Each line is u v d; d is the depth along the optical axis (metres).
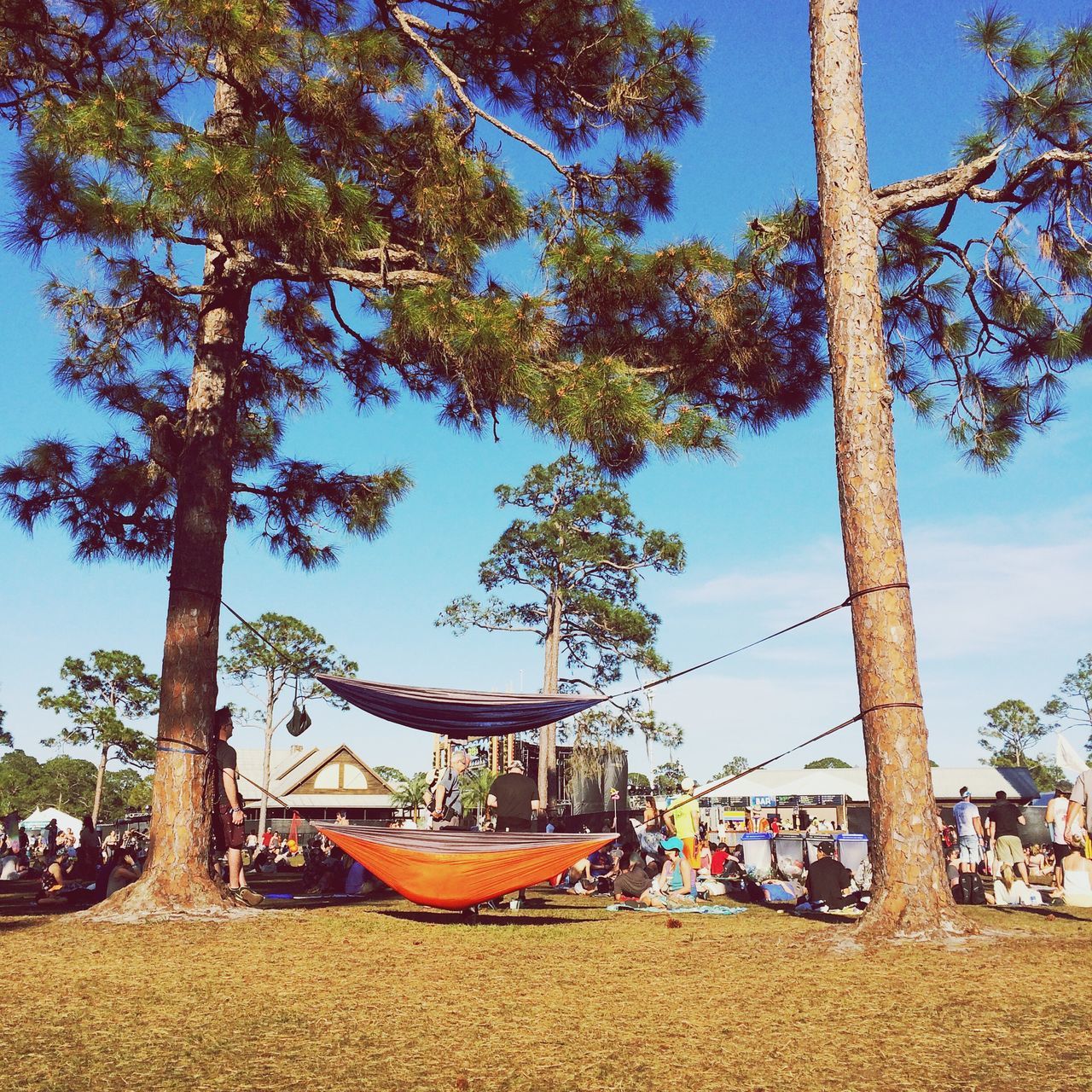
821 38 8.17
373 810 64.88
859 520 7.34
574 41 10.48
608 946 6.58
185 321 10.50
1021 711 79.38
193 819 8.50
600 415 7.89
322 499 12.42
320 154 8.65
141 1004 4.62
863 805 26.67
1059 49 8.68
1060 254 9.95
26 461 12.41
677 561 37.31
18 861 18.75
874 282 7.79
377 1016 4.34
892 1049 3.68
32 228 7.57
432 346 8.84
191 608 8.88
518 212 8.88
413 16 10.03
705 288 9.17
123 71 8.50
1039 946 6.00
